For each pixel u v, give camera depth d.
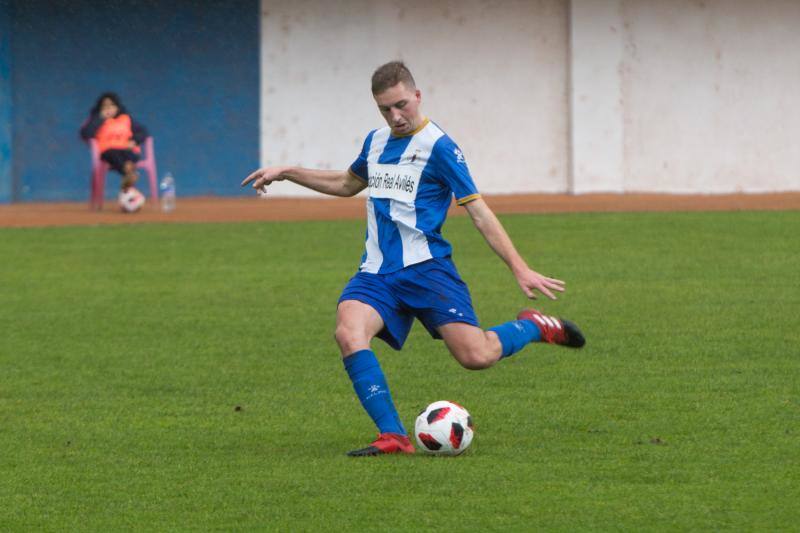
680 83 84.25
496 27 83.75
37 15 81.12
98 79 82.19
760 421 25.33
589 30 83.50
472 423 23.20
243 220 68.19
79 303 42.53
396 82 23.00
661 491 20.50
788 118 84.94
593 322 37.50
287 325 38.09
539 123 84.62
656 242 56.50
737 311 38.78
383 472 21.86
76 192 82.44
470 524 18.94
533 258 51.88
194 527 19.11
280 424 26.09
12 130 81.50
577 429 24.98
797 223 62.97
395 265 23.47
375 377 23.19
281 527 19.00
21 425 26.25
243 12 82.81
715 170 84.88
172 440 24.77
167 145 83.25
